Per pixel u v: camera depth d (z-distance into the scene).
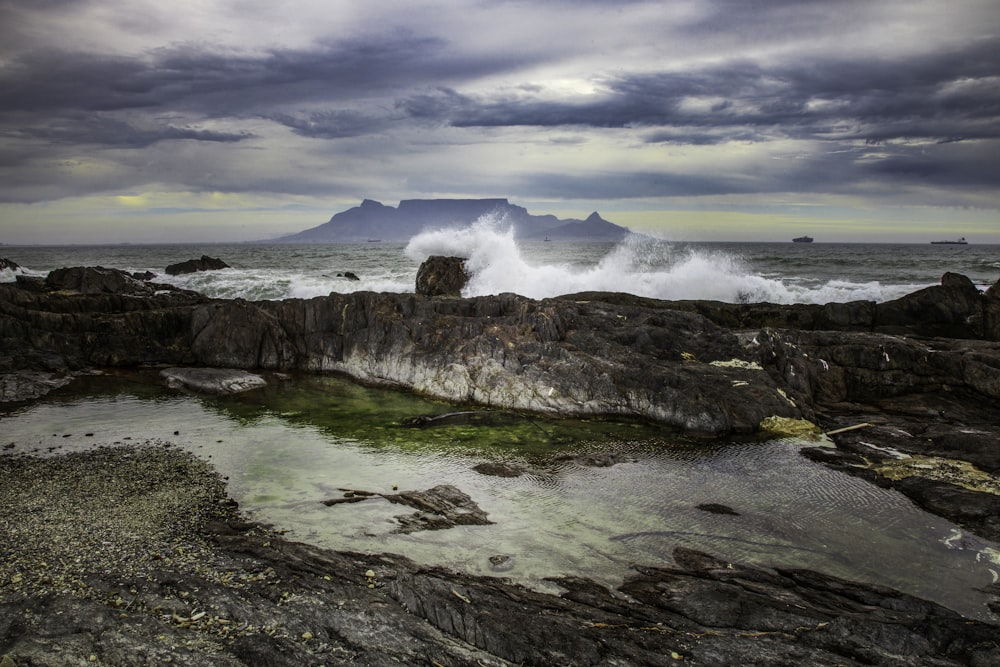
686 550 12.31
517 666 8.40
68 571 10.59
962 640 8.80
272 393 24.91
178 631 8.81
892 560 11.97
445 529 13.14
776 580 11.15
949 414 20.53
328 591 10.16
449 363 24.69
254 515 13.62
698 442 19.03
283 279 53.66
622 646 8.81
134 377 26.92
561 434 19.78
